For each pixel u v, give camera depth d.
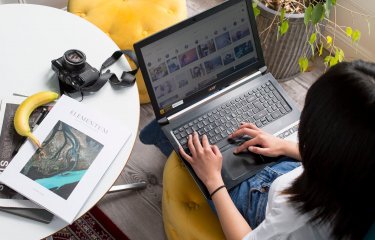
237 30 1.35
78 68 1.21
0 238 1.04
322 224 0.89
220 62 1.36
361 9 1.98
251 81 1.45
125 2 1.73
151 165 1.82
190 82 1.34
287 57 1.93
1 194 1.08
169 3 1.74
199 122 1.35
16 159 1.12
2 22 1.34
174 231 1.42
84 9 1.71
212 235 1.26
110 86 1.28
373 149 0.71
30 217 1.06
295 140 1.37
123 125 1.21
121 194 1.74
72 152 1.15
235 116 1.38
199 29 1.28
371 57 2.08
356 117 0.72
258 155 1.30
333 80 0.75
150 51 1.24
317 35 1.89
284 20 1.72
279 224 0.96
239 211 1.23
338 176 0.77
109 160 1.16
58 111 1.20
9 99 1.21
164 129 1.33
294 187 0.94
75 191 1.10
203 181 1.23
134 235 1.66
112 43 1.36
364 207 0.80
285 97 1.44
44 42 1.32
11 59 1.28
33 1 2.05
